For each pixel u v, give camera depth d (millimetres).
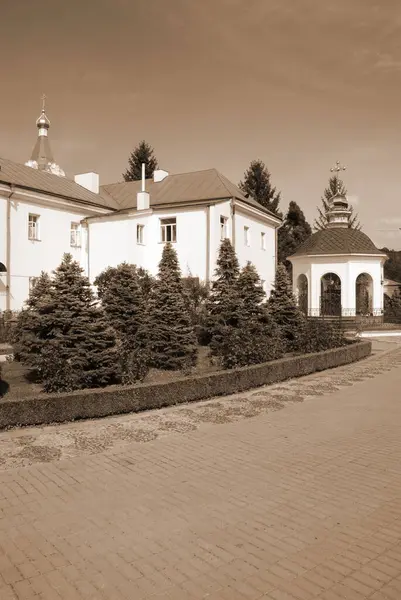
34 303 16031
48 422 9234
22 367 14164
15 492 6098
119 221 27656
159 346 15125
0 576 4227
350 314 31750
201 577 4195
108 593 3971
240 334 15594
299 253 34625
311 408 10898
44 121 44438
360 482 6438
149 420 9672
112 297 17609
